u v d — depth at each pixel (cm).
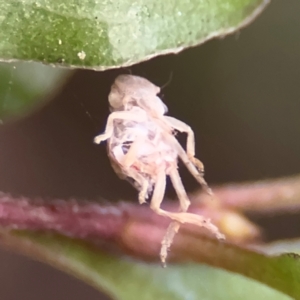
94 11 5
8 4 5
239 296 6
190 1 5
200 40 5
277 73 7
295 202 6
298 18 7
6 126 7
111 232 6
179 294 6
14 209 6
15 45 5
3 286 7
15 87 6
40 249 6
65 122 7
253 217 7
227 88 7
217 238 6
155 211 6
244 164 7
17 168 7
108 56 5
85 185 7
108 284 6
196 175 6
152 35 5
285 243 6
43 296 7
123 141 6
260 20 7
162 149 6
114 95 6
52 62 5
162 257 6
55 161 7
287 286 5
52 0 5
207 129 7
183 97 7
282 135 7
